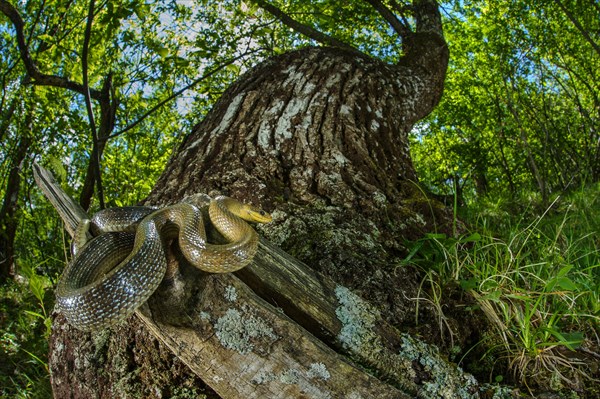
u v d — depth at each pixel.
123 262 2.26
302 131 5.00
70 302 2.23
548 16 13.08
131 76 9.31
